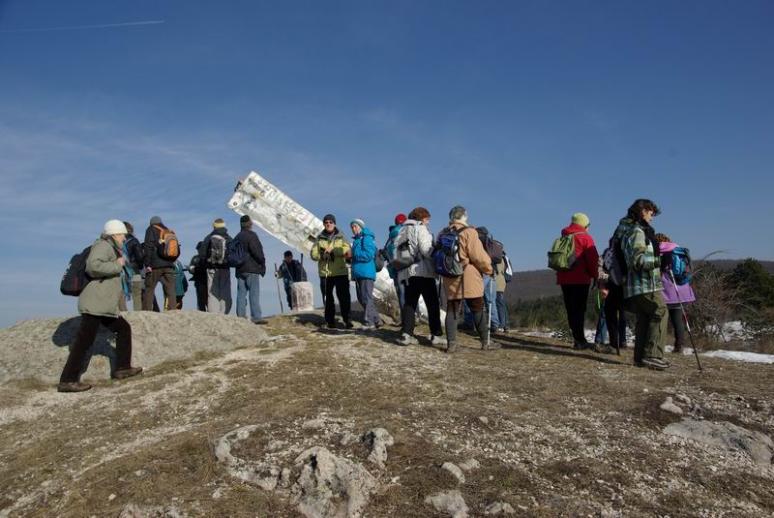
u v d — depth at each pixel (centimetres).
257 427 449
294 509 353
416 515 345
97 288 630
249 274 1012
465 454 414
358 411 502
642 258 657
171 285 1001
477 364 686
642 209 677
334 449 415
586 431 466
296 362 701
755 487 389
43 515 359
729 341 1081
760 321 1134
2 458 462
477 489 368
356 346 794
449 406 515
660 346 672
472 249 727
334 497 357
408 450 411
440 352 755
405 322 801
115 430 507
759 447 441
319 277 984
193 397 589
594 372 649
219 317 855
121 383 654
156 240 973
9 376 658
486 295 934
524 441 443
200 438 441
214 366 708
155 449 433
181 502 356
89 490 377
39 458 451
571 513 345
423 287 806
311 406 519
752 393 571
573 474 390
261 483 378
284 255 1361
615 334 768
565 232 797
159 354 737
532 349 796
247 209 1291
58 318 785
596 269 771
